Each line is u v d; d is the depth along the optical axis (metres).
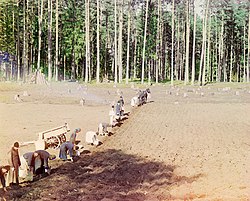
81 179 15.41
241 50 106.88
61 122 26.69
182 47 104.06
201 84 64.44
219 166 17.59
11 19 74.81
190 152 20.09
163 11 89.94
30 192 13.63
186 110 34.91
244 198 13.27
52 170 16.50
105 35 94.69
